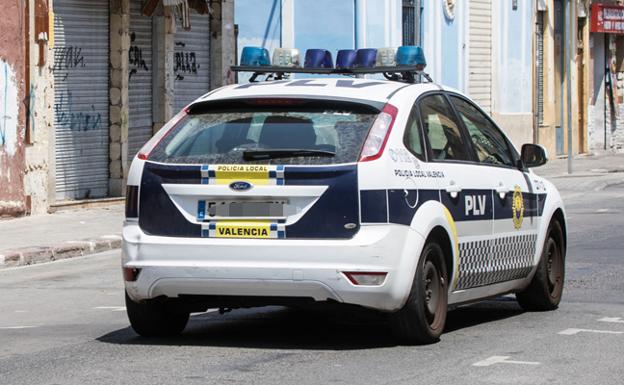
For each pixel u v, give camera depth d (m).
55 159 30.42
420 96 13.62
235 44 38.00
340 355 12.38
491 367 11.72
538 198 15.72
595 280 18.80
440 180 13.26
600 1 59.84
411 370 11.55
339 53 14.95
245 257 12.29
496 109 51.12
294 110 12.94
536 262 15.59
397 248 12.34
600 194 38.03
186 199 12.57
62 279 20.08
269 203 12.34
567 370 11.59
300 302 12.41
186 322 13.77
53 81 29.97
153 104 34.41
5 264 21.80
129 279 12.76
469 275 13.84
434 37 47.19
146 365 11.87
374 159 12.37
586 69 58.47
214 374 11.36
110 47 32.16
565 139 57.38
